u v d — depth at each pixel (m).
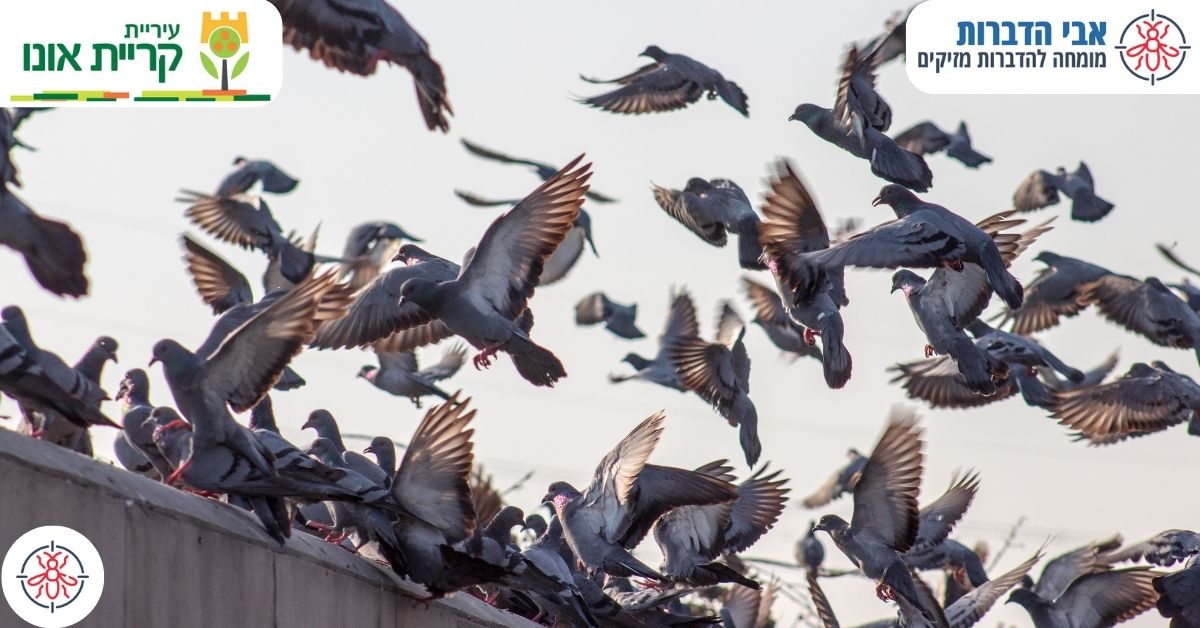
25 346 14.19
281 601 12.56
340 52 12.21
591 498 17.47
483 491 17.84
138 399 14.97
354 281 22.17
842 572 27.42
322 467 13.26
